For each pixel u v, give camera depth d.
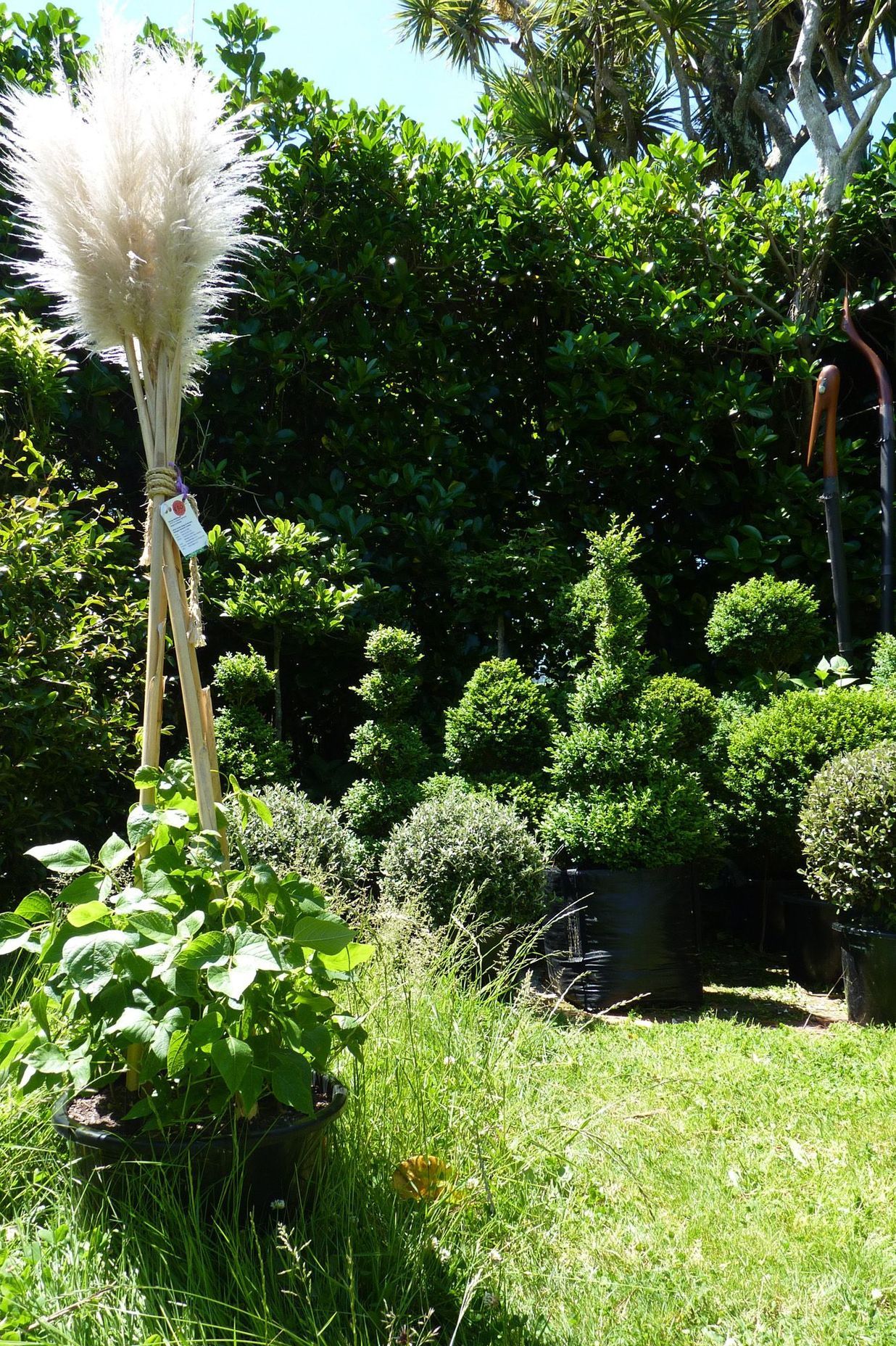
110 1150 2.15
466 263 7.55
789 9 11.32
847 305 7.42
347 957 2.40
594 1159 2.97
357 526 6.61
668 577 7.39
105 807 5.44
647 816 4.93
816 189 7.94
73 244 2.36
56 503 5.58
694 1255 2.55
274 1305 2.01
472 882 4.63
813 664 7.11
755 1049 4.15
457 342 7.74
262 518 7.07
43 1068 2.17
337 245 7.09
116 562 5.70
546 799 5.43
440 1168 2.54
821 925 5.35
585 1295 2.34
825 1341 2.19
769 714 5.80
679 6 9.98
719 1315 2.29
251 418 6.97
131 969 2.15
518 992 3.99
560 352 7.16
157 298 2.41
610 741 5.12
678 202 7.58
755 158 11.59
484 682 5.73
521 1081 3.11
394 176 7.21
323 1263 2.20
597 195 7.67
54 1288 1.99
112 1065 2.41
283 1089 2.12
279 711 6.15
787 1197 2.85
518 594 6.48
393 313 7.37
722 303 7.42
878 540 7.66
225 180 2.51
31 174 2.37
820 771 5.29
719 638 6.40
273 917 2.31
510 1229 2.49
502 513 7.58
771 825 5.66
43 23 6.42
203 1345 1.86
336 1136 2.58
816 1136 3.27
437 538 6.69
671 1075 3.71
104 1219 2.17
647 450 7.39
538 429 7.87
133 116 2.32
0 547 4.59
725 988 5.46
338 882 4.67
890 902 4.62
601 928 4.90
